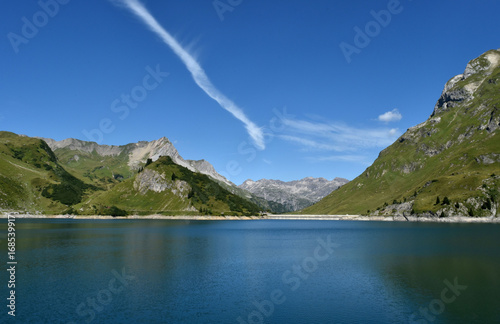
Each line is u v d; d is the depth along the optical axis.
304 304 42.47
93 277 57.50
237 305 42.12
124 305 42.09
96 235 143.00
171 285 52.09
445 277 56.66
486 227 189.88
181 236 143.88
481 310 39.75
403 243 110.94
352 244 110.50
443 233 150.25
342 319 37.16
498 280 54.06
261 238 139.00
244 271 63.31
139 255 83.06
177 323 35.97
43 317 37.81
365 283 53.31
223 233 168.12
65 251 90.00
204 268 66.19
